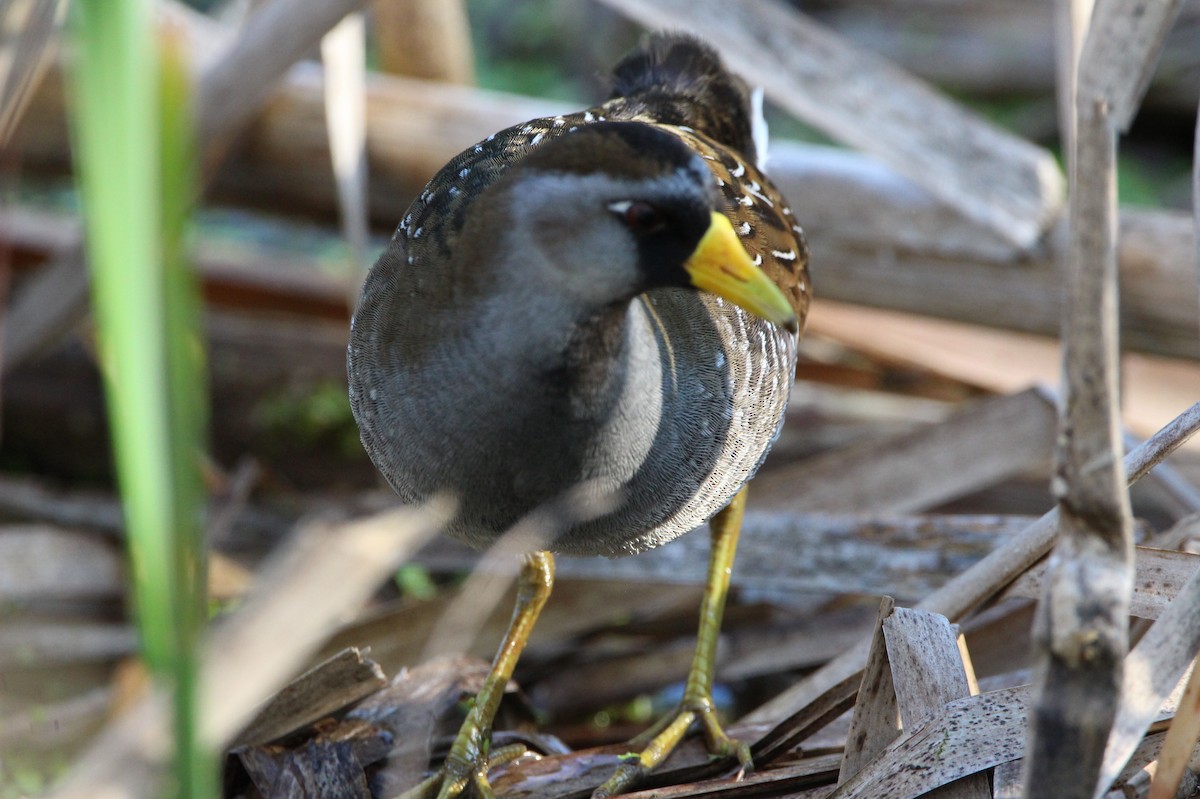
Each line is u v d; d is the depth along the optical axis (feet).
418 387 19.30
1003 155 30.14
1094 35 14.38
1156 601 19.66
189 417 12.17
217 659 12.62
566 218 18.06
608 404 19.17
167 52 11.85
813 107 30.68
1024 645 24.91
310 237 47.98
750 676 28.02
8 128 24.86
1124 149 53.47
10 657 28.81
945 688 18.69
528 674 28.04
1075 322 14.71
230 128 30.30
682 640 28.43
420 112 33.88
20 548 30.22
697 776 22.61
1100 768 15.23
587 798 22.03
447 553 29.81
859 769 18.95
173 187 11.78
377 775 21.63
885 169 31.65
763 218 23.35
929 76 54.49
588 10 55.16
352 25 30.40
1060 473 15.06
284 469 38.68
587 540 21.13
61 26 27.30
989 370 35.70
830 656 26.71
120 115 11.59
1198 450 32.30
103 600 30.99
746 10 30.58
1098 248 14.52
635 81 26.99
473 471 19.57
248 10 32.96
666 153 18.15
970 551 25.41
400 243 20.83
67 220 41.96
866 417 36.09
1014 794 17.40
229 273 40.06
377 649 26.68
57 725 25.39
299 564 12.69
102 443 39.22
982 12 54.34
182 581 12.36
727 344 20.81
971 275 31.48
